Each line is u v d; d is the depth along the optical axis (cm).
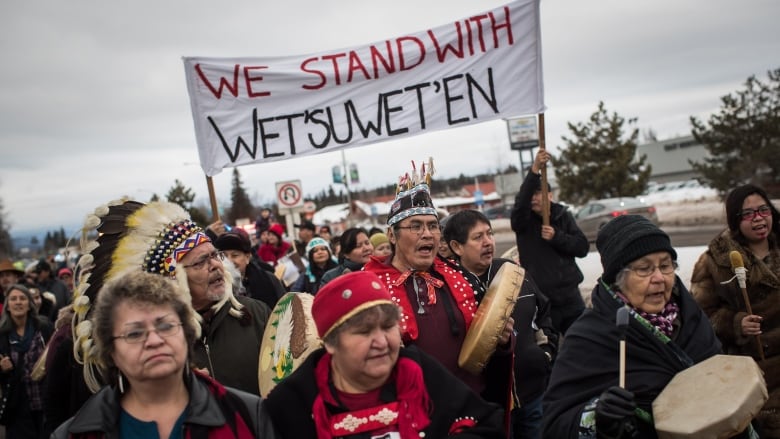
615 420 265
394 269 362
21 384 670
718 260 427
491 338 314
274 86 620
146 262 340
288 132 620
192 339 248
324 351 279
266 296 630
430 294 347
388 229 372
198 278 350
